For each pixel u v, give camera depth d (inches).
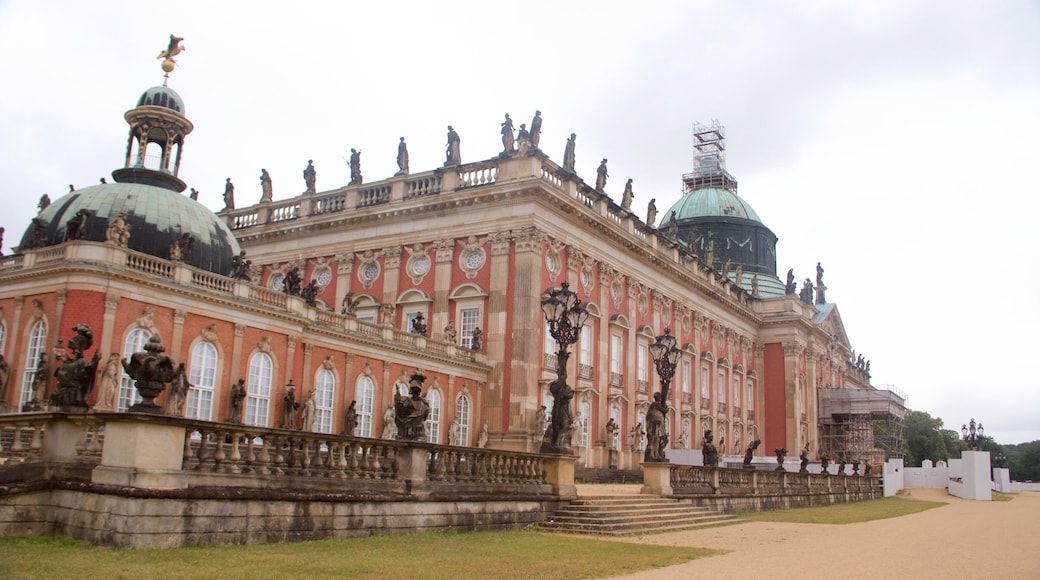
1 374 1400.1
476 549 892.6
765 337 3570.4
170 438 781.3
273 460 883.4
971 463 2947.8
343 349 1761.8
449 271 2133.4
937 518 1781.5
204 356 1496.1
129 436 762.2
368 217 2262.6
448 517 1051.3
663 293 2714.1
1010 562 943.0
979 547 1118.4
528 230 2031.3
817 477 2349.9
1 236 1685.5
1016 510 2165.4
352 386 1776.6
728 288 3307.1
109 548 726.5
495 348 2034.9
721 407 3139.8
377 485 977.5
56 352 1331.2
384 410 1829.5
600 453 2229.3
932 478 3907.5
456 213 2150.6
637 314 2534.5
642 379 2536.9
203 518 781.9
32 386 1366.9
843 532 1346.0
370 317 2228.1
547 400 2055.9
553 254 2119.8
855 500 2669.8
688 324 2898.6
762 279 3831.2
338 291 2293.3
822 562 909.8
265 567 682.8
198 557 711.1
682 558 901.2
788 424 3454.7
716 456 1772.9
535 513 1210.0
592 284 2288.4
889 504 2453.2
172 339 1444.4
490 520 1119.0
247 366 1566.2
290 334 1647.4
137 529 735.1
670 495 1521.9
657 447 1561.3
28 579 584.7
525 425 1957.4
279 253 2427.4
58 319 1350.9
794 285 3590.1
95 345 1339.8
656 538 1144.8
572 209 2135.8
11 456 858.1
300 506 868.0
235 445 846.5
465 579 687.1
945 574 827.4
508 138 2102.6
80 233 1445.6
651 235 2632.9
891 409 3757.4
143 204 1642.5
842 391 3814.0
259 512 828.6
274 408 1605.6
